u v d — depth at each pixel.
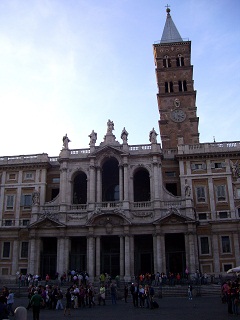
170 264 63.06
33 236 63.50
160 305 37.53
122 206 63.22
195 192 66.19
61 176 67.50
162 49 90.44
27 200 70.00
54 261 65.69
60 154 68.88
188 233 59.88
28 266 62.34
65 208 64.88
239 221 62.84
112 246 65.19
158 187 64.12
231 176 65.94
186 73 87.12
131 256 60.38
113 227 61.97
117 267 63.94
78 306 38.06
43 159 71.75
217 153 67.00
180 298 44.59
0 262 67.00
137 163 66.69
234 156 66.94
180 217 60.66
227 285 36.78
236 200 64.88
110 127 70.50
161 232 60.84
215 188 65.94
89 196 65.25
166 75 87.56
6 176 72.19
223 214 64.44
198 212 64.94
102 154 67.25
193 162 67.81
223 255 61.84
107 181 72.50
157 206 62.62
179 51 89.62
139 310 33.78
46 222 64.06
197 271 56.69
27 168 71.81
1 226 69.25
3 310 18.91
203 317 27.25
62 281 55.84
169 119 82.75
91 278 59.38
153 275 58.44
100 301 40.78
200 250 62.84
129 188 65.12
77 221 64.06
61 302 40.59
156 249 60.19
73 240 66.69
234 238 62.41
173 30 92.88
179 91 85.56
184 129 81.56
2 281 62.81
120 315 30.17
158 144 67.12
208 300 40.81
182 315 28.97
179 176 68.38
